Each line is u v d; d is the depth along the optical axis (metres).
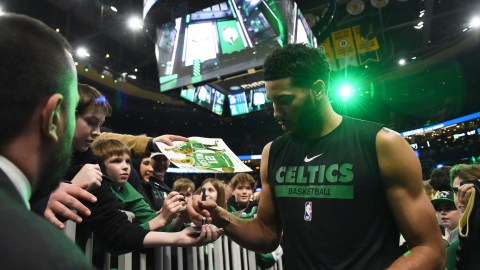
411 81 15.20
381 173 1.10
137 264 1.78
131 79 14.17
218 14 4.40
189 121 18.55
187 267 2.08
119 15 10.41
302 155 1.23
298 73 1.13
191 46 4.52
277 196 1.26
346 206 1.10
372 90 14.98
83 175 1.32
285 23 3.96
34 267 0.34
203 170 1.42
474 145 14.29
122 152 2.05
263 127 19.89
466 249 1.82
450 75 14.62
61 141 0.58
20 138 0.53
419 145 15.74
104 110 1.67
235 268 2.51
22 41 0.54
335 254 1.09
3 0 8.84
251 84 6.37
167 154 1.50
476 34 12.04
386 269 1.01
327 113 1.22
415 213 1.05
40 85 0.54
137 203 2.07
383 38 11.08
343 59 9.65
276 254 3.00
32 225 0.38
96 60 11.59
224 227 1.34
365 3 9.34
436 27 12.38
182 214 1.67
